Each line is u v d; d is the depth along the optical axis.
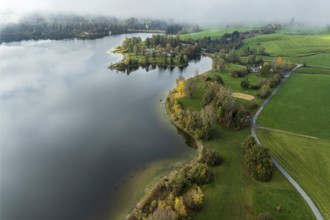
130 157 95.88
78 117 127.06
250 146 88.06
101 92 160.62
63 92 160.25
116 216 70.44
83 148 102.19
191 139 106.44
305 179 77.94
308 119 114.88
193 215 66.69
